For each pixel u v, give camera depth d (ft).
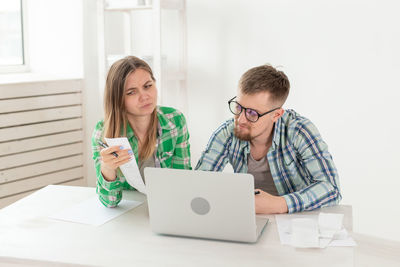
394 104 10.11
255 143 6.56
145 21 12.41
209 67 11.85
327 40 10.53
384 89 10.16
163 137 6.63
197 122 12.22
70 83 11.30
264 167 6.66
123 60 6.10
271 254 4.65
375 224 10.55
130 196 6.47
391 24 9.91
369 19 10.09
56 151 11.15
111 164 5.56
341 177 10.78
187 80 12.08
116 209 5.97
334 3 10.36
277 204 5.67
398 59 9.95
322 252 4.67
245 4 11.22
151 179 4.98
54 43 12.14
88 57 11.78
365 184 10.56
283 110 6.15
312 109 10.89
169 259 4.57
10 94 10.11
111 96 6.07
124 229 5.34
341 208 5.84
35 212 5.90
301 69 10.87
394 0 9.83
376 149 10.39
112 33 12.67
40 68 12.53
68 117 11.32
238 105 6.01
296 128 6.35
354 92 10.43
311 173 6.17
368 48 10.18
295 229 4.99
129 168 5.81
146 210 5.93
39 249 4.83
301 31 10.75
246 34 11.32
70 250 4.80
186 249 4.80
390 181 10.32
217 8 11.54
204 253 4.70
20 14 12.41
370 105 10.32
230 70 11.62
